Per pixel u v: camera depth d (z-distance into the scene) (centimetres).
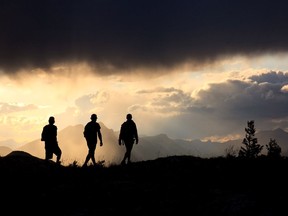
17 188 1333
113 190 1255
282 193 1039
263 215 914
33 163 1770
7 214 1099
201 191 1149
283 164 1392
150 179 1377
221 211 973
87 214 1065
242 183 1185
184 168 1512
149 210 1045
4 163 1673
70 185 1356
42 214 1095
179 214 993
